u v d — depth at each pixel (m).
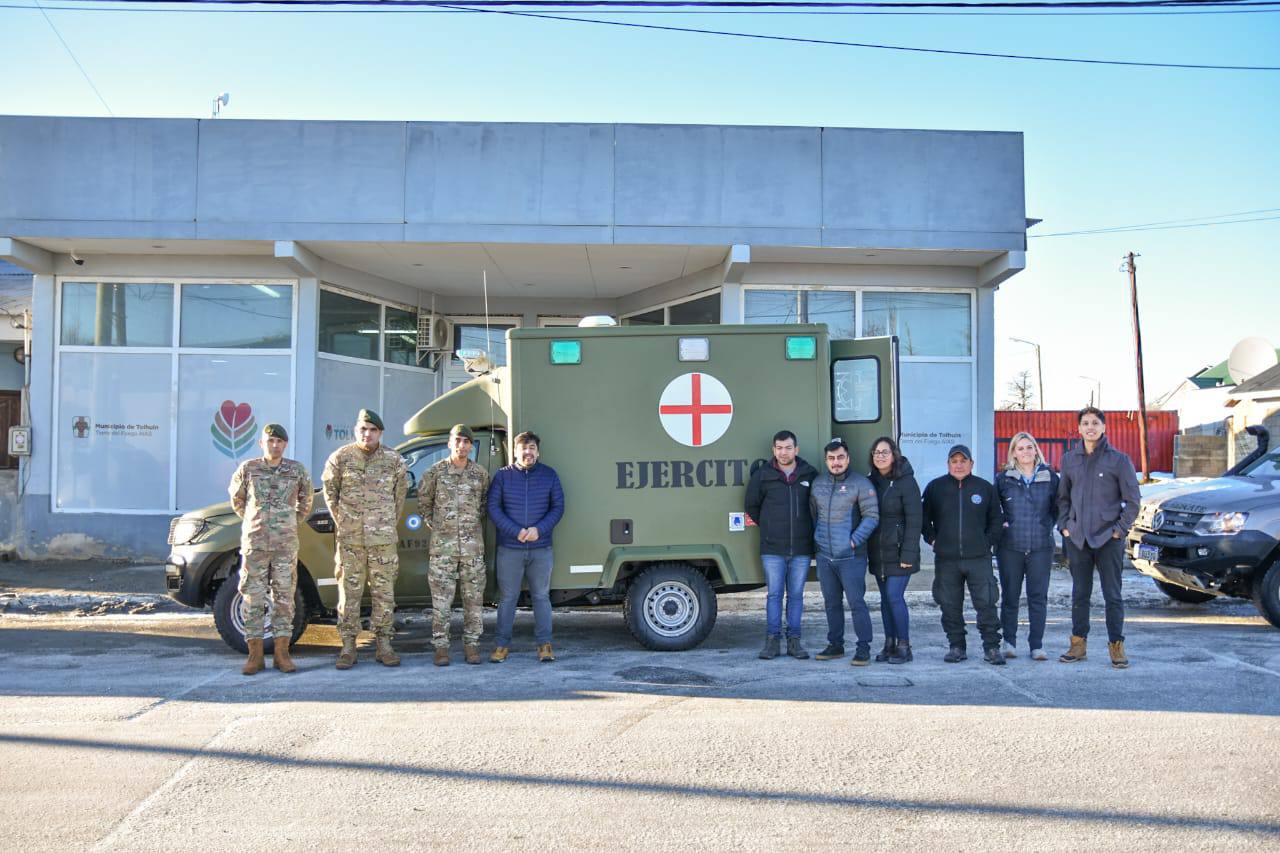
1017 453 7.91
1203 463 30.16
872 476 7.95
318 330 13.71
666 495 8.28
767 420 8.34
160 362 13.60
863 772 5.15
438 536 7.85
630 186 12.72
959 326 14.12
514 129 12.66
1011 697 6.68
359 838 4.33
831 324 13.97
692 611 8.32
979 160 13.00
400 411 15.41
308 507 7.86
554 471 8.06
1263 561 9.44
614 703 6.57
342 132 12.59
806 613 10.62
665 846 4.24
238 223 12.56
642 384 8.30
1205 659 7.88
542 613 7.96
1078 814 4.57
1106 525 7.62
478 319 16.39
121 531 13.45
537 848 4.22
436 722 6.11
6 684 7.17
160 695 6.83
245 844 4.27
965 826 4.44
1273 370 30.39
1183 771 5.13
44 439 13.49
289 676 7.45
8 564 13.12
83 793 4.89
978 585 7.75
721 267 13.77
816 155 12.85
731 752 5.49
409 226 12.61
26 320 16.38
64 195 12.52
